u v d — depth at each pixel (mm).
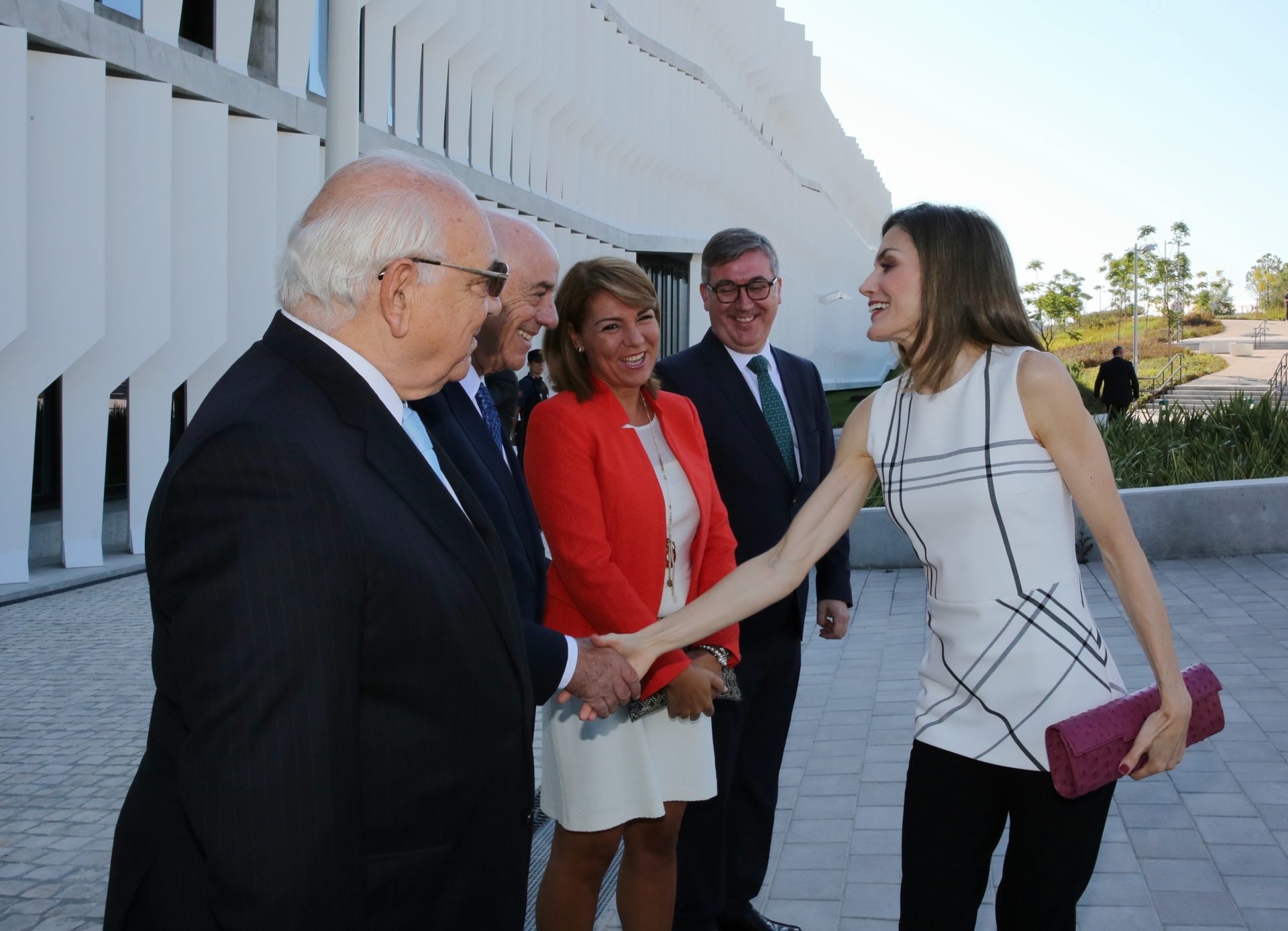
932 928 1979
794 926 3020
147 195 10117
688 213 30219
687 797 2539
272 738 1210
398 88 15711
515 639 1589
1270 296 97062
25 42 8641
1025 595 1868
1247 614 6156
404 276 1491
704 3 30625
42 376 9305
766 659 2988
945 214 1950
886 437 2031
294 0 11930
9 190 8617
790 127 43875
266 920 1196
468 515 1696
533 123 20859
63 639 7371
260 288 11719
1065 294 81000
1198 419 12117
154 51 10016
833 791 4059
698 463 2723
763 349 3295
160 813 1385
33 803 4371
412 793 1421
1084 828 1867
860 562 8672
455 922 1492
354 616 1311
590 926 2510
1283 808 3555
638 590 2512
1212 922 2855
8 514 9211
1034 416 1864
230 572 1241
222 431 1285
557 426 2494
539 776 4383
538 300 2312
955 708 1938
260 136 11578
